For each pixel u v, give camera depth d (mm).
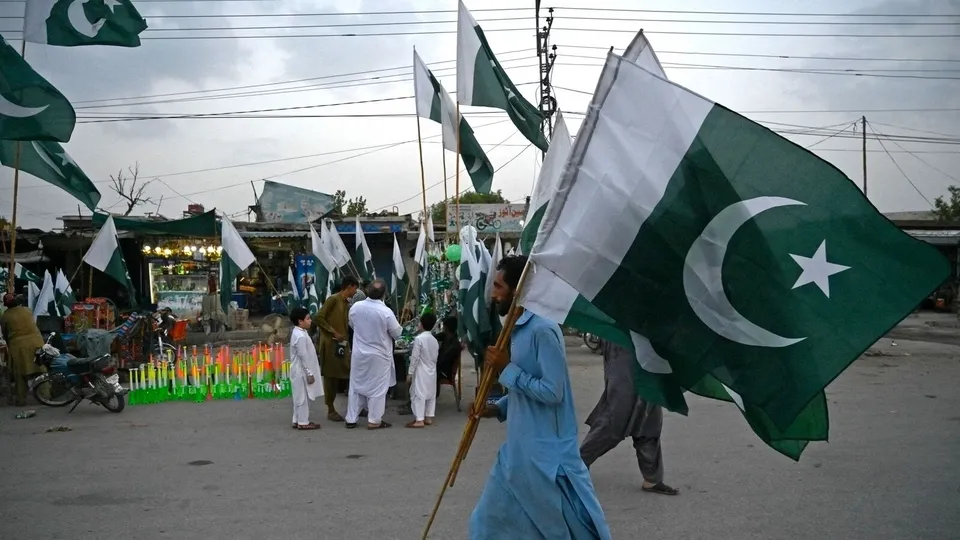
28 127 9562
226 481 6699
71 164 11438
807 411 3297
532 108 11953
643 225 3346
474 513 3842
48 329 13195
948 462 7117
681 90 3328
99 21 10195
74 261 22281
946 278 3012
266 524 5520
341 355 9578
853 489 6281
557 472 3631
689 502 5969
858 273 3094
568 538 3605
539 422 3689
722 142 3273
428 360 9242
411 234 23656
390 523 5520
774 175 3209
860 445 7797
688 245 3297
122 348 12727
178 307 21156
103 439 8508
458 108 10805
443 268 11234
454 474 3971
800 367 3135
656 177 3334
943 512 5688
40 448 8055
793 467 6992
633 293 3361
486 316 9344
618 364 6074
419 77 11703
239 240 12375
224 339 19953
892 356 15852
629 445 8078
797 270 3162
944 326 24000
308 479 6742
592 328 3586
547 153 5816
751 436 8328
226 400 11211
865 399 10562
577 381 12711
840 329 3094
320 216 24172
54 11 10008
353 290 9781
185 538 5238
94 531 5398
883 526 5391
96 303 14273
